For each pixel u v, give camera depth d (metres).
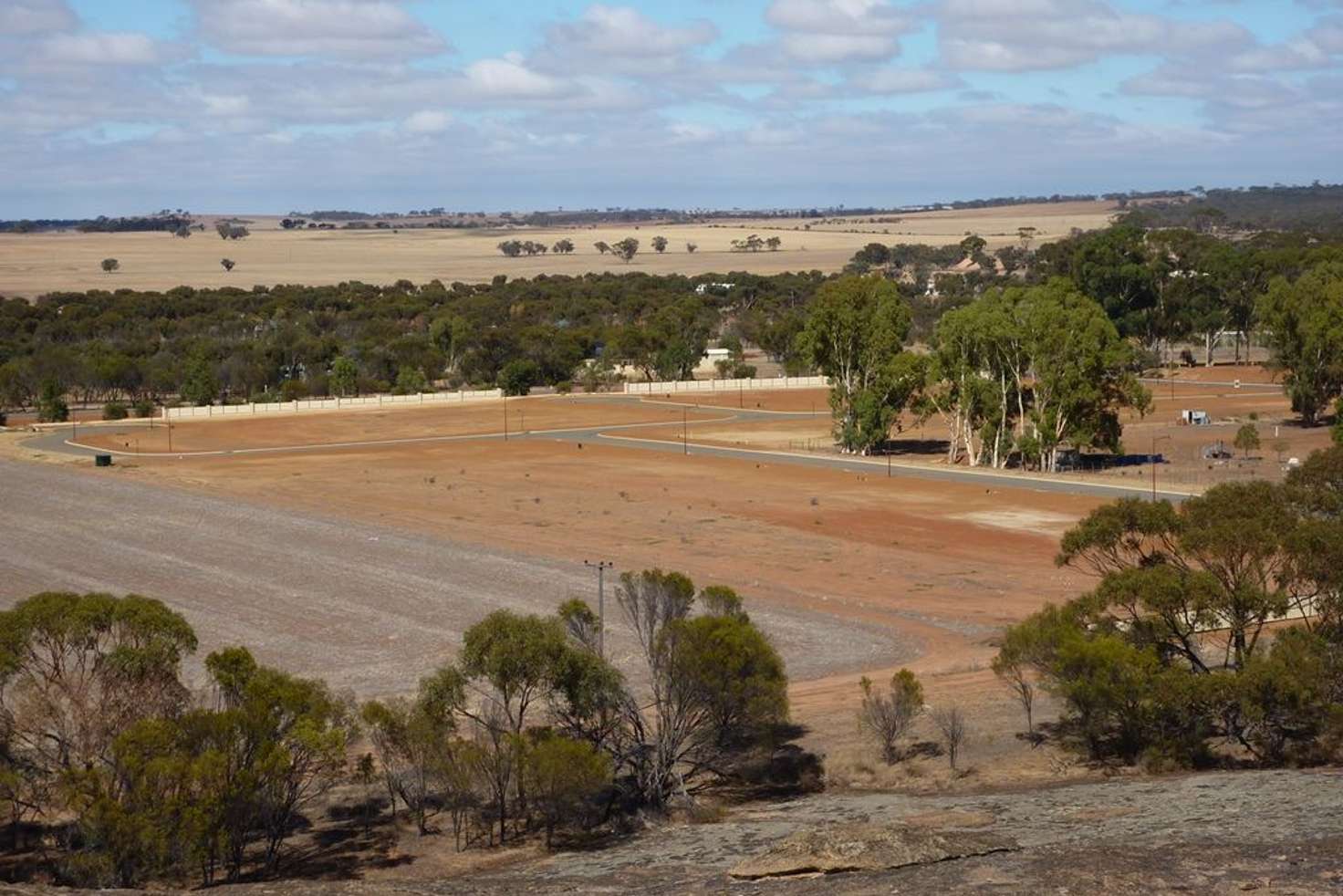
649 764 43.38
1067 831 32.22
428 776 40.66
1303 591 47.16
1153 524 49.38
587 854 36.69
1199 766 42.53
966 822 34.53
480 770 40.00
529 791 39.75
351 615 67.19
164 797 35.84
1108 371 118.94
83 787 35.97
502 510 97.88
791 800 42.00
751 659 44.91
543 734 42.72
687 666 44.03
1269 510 47.22
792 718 50.53
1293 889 25.56
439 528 90.56
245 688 40.31
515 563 78.94
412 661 59.09
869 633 63.59
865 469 118.50
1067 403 116.31
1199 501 49.72
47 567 79.25
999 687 53.31
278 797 37.94
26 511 98.94
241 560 80.62
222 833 35.50
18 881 35.09
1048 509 95.31
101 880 34.69
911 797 40.53
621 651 59.53
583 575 75.69
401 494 106.44
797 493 104.62
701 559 79.69
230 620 66.38
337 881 33.44
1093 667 43.91
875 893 27.23
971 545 83.44
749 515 94.69
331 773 40.66
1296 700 41.72
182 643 43.78
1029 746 45.84
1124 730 44.09
